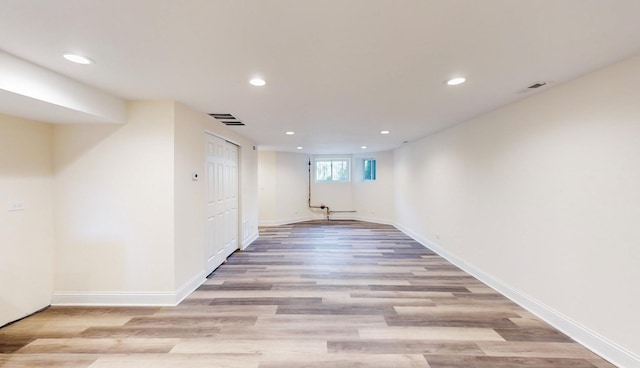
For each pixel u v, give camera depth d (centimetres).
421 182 572
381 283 356
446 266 426
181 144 302
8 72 181
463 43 169
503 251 318
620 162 196
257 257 479
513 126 299
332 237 639
